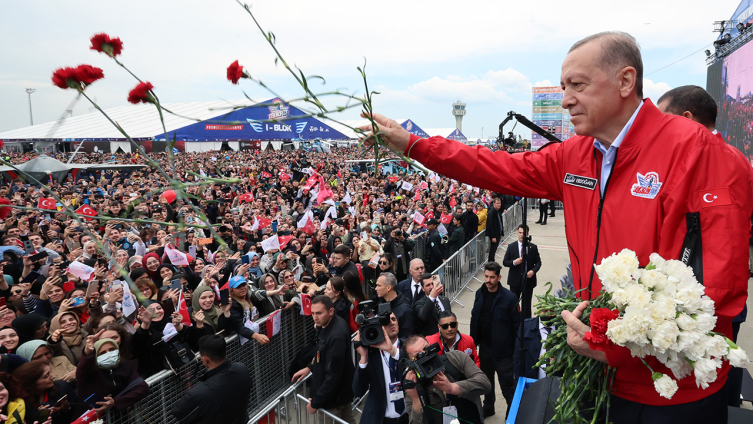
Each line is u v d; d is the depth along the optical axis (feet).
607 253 4.31
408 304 17.29
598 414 4.53
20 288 17.67
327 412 13.50
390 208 47.16
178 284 17.16
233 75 3.59
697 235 3.73
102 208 34.96
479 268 35.94
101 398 11.98
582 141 4.78
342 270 22.95
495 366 16.71
